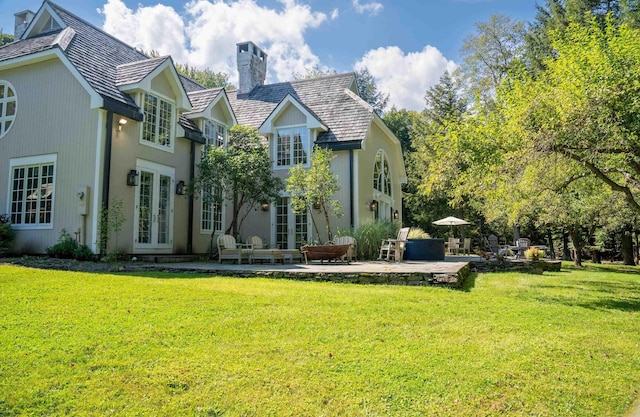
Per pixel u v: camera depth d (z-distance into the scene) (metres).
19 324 4.75
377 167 19.84
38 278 7.68
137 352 4.02
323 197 14.52
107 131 11.88
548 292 8.87
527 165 8.64
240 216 18.02
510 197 10.62
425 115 38.09
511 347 4.52
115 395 3.18
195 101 16.66
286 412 3.00
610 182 9.42
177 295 6.55
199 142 15.70
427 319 5.66
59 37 13.02
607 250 27.62
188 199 15.30
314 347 4.33
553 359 4.21
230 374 3.58
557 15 25.64
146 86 13.03
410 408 3.10
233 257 12.95
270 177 15.02
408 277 8.86
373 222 16.30
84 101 12.00
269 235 17.45
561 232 30.22
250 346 4.30
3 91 13.48
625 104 7.91
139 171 13.09
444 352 4.28
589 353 4.48
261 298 6.54
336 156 16.83
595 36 9.78
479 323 5.57
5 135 13.16
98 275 8.51
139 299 6.19
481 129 9.70
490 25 30.86
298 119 17.59
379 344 4.50
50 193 12.24
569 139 8.30
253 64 22.42
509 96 11.12
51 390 3.22
